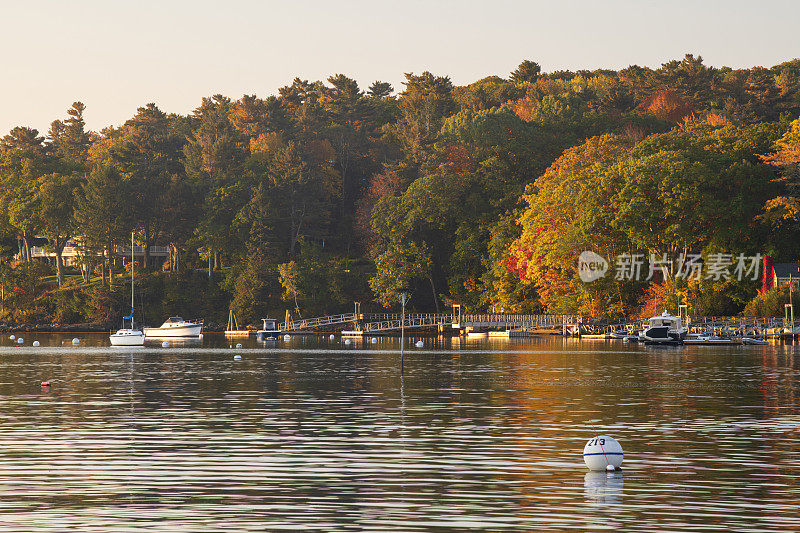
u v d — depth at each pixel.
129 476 39.34
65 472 40.22
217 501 34.78
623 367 107.06
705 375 93.88
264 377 93.44
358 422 56.44
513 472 40.31
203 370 104.62
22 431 52.56
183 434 51.38
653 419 57.81
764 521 31.72
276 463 42.38
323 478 39.00
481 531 30.61
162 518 32.16
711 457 43.81
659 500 34.91
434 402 68.06
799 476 39.28
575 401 68.62
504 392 75.88
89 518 32.12
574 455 44.50
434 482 38.22
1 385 83.88
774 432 51.97
